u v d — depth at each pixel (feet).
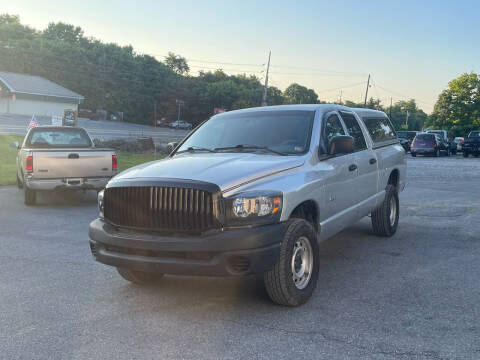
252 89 401.29
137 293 16.35
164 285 17.22
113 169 36.01
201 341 12.41
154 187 13.96
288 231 14.32
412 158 108.58
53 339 12.59
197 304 15.20
